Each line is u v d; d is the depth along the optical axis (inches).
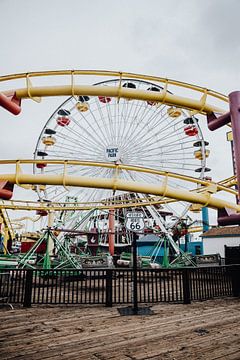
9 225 983.6
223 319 219.0
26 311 249.3
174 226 847.7
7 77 327.3
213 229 936.3
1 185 303.4
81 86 304.7
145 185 364.2
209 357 143.6
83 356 145.6
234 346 159.5
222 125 200.4
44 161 357.4
